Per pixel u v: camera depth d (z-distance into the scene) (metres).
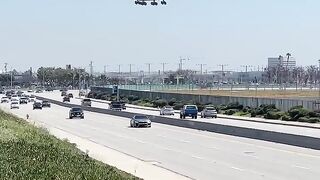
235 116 78.88
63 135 45.75
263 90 161.25
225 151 35.44
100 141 42.78
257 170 25.66
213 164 28.20
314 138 37.03
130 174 21.12
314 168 26.33
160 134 50.75
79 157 22.31
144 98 128.12
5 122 38.09
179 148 37.50
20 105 120.88
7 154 19.62
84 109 103.12
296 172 24.81
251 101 86.19
